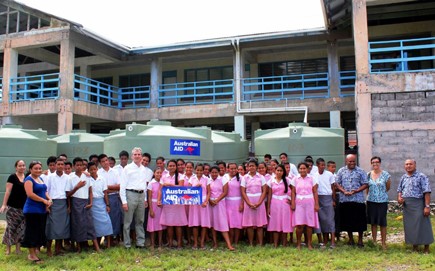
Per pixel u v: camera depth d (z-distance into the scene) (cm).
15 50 1762
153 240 793
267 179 817
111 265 659
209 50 1830
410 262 682
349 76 1852
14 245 818
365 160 1233
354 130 1906
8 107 1717
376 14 1608
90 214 755
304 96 1831
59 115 1622
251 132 1962
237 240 821
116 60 1970
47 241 739
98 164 867
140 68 2198
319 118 1881
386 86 1241
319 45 1828
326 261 689
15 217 742
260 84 1788
